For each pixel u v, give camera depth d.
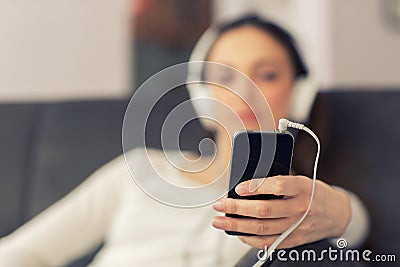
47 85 1.81
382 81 1.77
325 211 0.63
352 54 1.76
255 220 0.59
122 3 1.86
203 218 0.85
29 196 1.10
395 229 0.91
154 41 1.89
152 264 0.85
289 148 0.56
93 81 1.86
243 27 0.90
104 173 1.06
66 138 1.13
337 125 0.99
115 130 1.12
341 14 1.75
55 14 1.80
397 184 0.95
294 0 1.90
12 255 0.91
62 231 0.97
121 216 0.96
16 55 1.77
